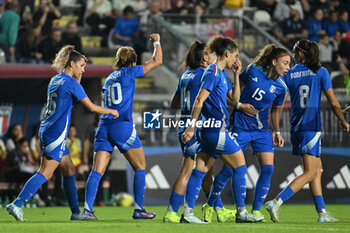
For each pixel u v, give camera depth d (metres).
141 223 22.78
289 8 67.06
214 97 22.14
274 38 64.38
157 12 65.06
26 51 57.62
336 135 45.41
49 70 47.69
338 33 64.94
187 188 22.83
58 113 23.78
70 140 45.97
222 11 67.50
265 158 24.53
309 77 24.77
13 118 47.50
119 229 19.84
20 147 46.69
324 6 67.12
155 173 44.81
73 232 18.97
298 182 24.39
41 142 24.09
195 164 22.84
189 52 24.45
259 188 24.53
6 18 58.12
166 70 59.22
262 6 67.62
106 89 25.45
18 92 47.62
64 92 23.72
